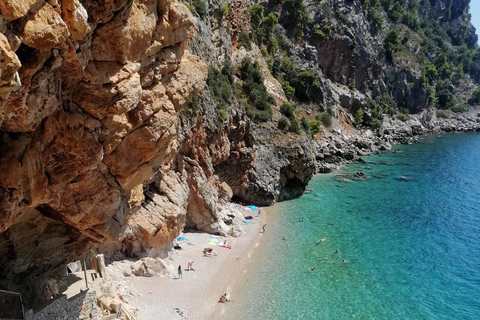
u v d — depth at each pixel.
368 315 36.84
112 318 25.45
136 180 21.77
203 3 62.69
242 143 63.62
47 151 17.08
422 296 40.31
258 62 84.69
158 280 38.50
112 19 16.80
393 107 143.12
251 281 41.56
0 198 15.48
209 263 44.09
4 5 11.52
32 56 13.65
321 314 36.56
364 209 65.88
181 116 46.41
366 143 110.56
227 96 61.75
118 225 21.81
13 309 18.91
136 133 20.03
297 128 74.88
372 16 143.38
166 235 42.78
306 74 107.94
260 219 59.78
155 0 19.23
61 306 22.22
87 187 19.08
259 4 105.69
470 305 38.84
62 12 14.04
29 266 22.23
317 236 54.16
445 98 168.38
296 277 42.91
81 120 17.61
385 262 47.34
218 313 35.62
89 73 16.84
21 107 14.19
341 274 44.03
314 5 122.81
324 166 87.81
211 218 52.09
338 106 119.12
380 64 138.12
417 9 188.50
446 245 52.66
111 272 36.41
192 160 50.19
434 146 121.94
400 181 82.69
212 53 64.12
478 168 94.75
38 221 20.28
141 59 19.34
